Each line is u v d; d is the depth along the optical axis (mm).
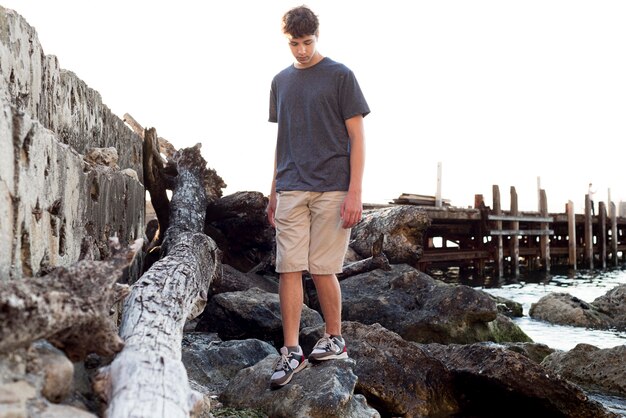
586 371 5316
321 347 3844
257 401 3869
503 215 16672
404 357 4676
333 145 3648
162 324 2867
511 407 4430
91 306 2248
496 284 14867
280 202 3711
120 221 5344
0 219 2414
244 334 6344
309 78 3678
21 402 1813
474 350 4812
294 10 3570
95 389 2289
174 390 2219
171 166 9297
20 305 1895
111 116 6773
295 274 3723
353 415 3619
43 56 4281
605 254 19891
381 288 8008
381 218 10789
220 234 9742
